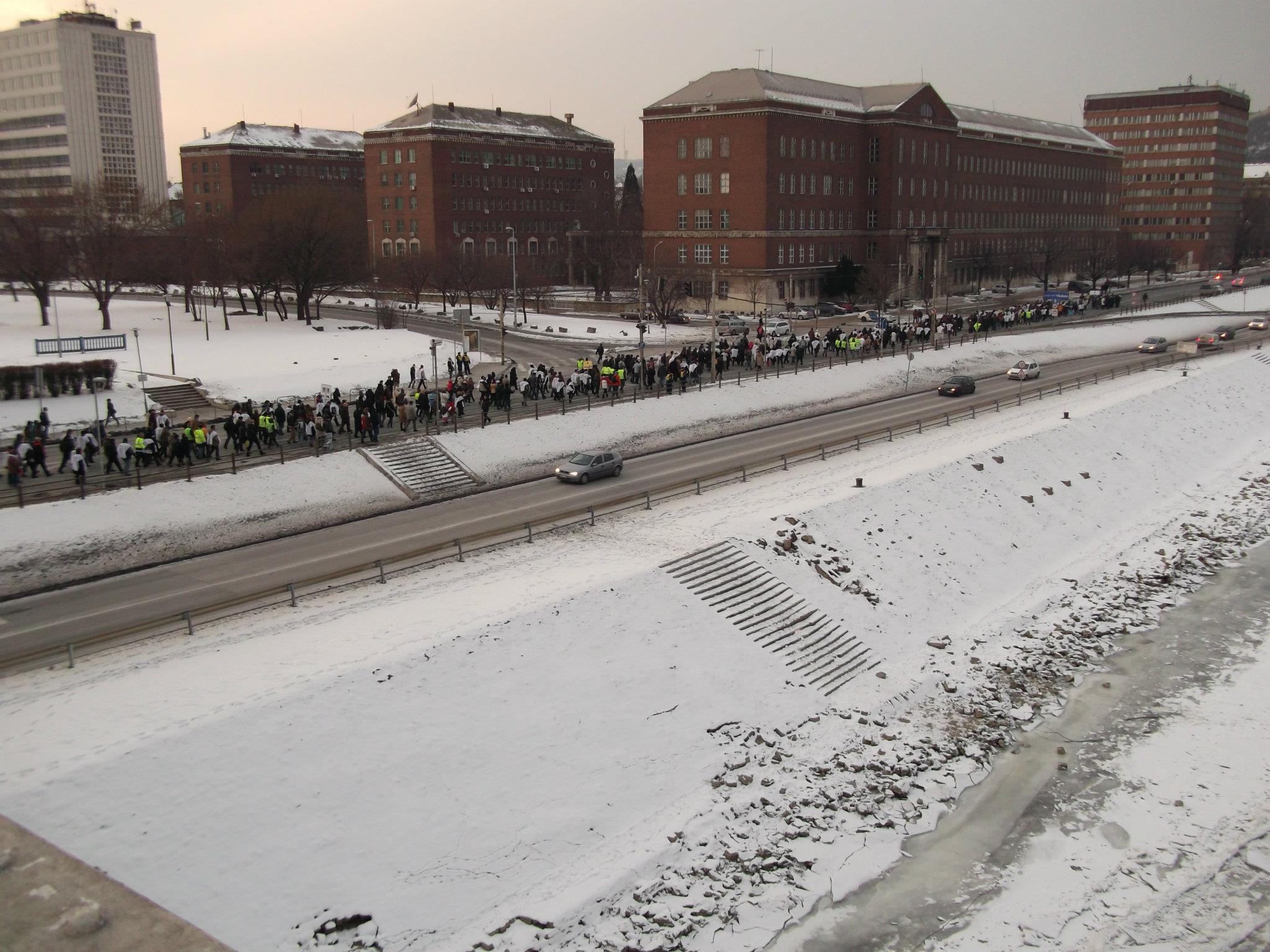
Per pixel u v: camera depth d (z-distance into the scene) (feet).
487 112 519.60
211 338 278.46
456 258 414.82
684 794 99.50
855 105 465.88
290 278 349.61
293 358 250.98
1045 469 199.52
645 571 125.70
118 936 66.08
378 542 141.90
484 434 188.44
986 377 294.46
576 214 533.96
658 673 112.37
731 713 111.34
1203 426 252.42
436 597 118.01
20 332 281.95
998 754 111.86
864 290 427.33
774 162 413.18
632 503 159.12
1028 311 383.65
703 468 184.85
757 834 95.09
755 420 231.30
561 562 131.13
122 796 80.33
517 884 86.07
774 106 407.85
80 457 144.05
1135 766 110.22
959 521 169.78
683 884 87.97
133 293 426.51
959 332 349.61
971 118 547.49
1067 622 145.07
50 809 77.56
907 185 472.85
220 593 121.29
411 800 89.81
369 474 167.32
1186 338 374.43
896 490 169.37
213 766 84.84
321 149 593.01
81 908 68.33
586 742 101.35
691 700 110.93
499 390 204.85
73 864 73.31
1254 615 149.79
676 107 423.64
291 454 168.86
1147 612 150.41
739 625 124.26
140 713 88.89
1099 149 651.25
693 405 224.94
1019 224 575.79
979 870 93.30
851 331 321.32
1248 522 192.13
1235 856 96.17
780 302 422.41
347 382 229.25
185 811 81.56
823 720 114.11
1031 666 131.75
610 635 114.11
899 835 97.25
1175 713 121.49
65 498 141.18
